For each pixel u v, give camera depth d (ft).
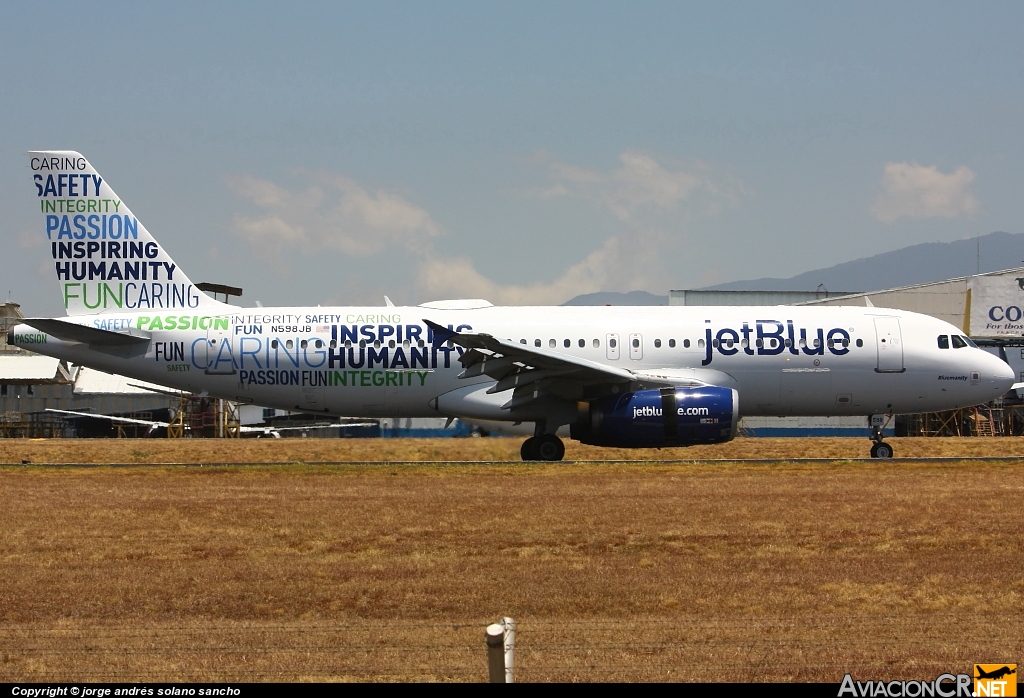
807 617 154.51
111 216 407.64
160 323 396.16
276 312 399.44
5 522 233.55
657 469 336.49
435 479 312.91
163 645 143.02
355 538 213.87
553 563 190.39
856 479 306.35
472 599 166.30
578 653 137.59
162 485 302.66
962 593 168.35
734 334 392.27
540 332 392.27
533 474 322.96
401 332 392.47
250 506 255.09
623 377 361.10
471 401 388.98
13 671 132.98
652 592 169.07
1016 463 352.69
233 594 170.60
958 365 396.78
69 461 426.51
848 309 407.03
